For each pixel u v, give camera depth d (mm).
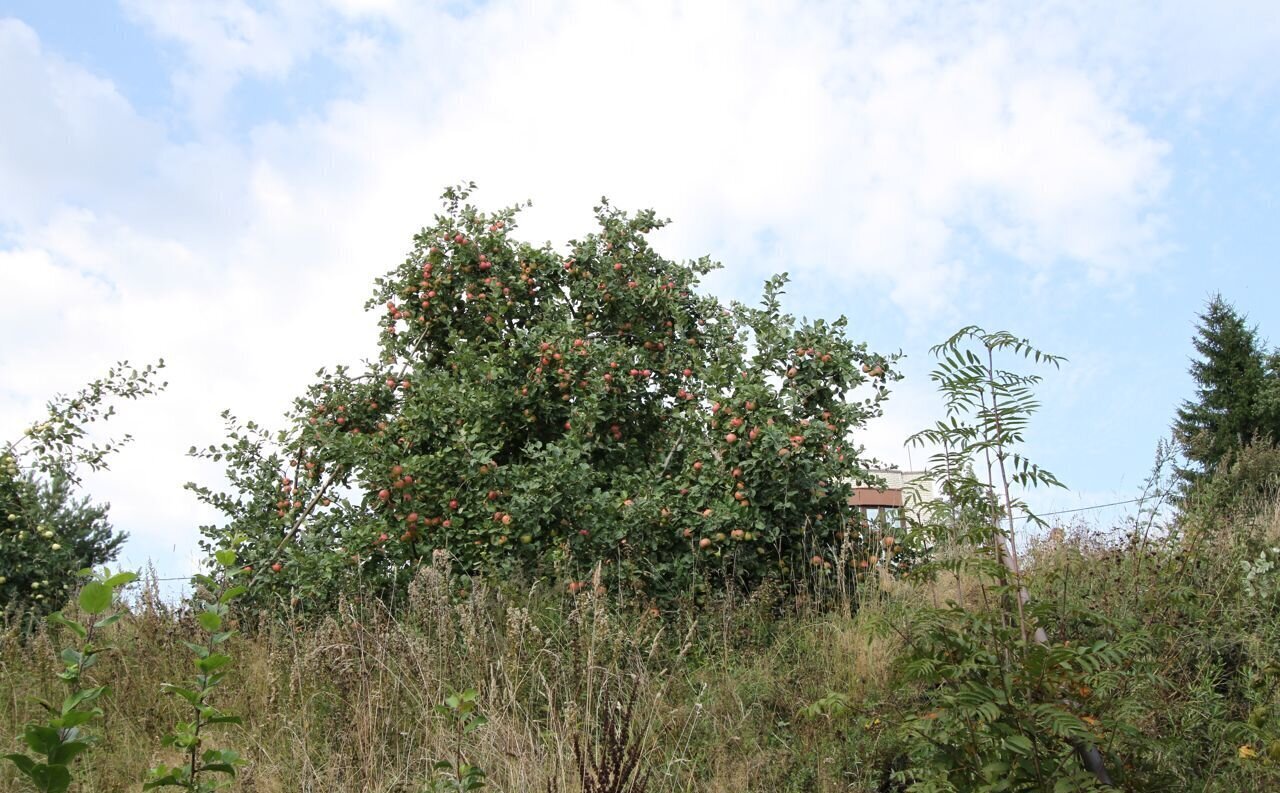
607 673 5301
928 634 3473
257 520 9570
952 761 3402
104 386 9820
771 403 8453
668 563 8000
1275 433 23359
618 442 9680
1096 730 3324
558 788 4449
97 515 11938
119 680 5867
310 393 10227
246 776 4695
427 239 10836
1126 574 5402
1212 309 28328
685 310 11047
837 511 8297
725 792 4750
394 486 8180
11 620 8117
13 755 2963
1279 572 5496
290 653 6254
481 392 9117
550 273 11203
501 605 6594
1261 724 4359
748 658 6500
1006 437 3584
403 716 5359
